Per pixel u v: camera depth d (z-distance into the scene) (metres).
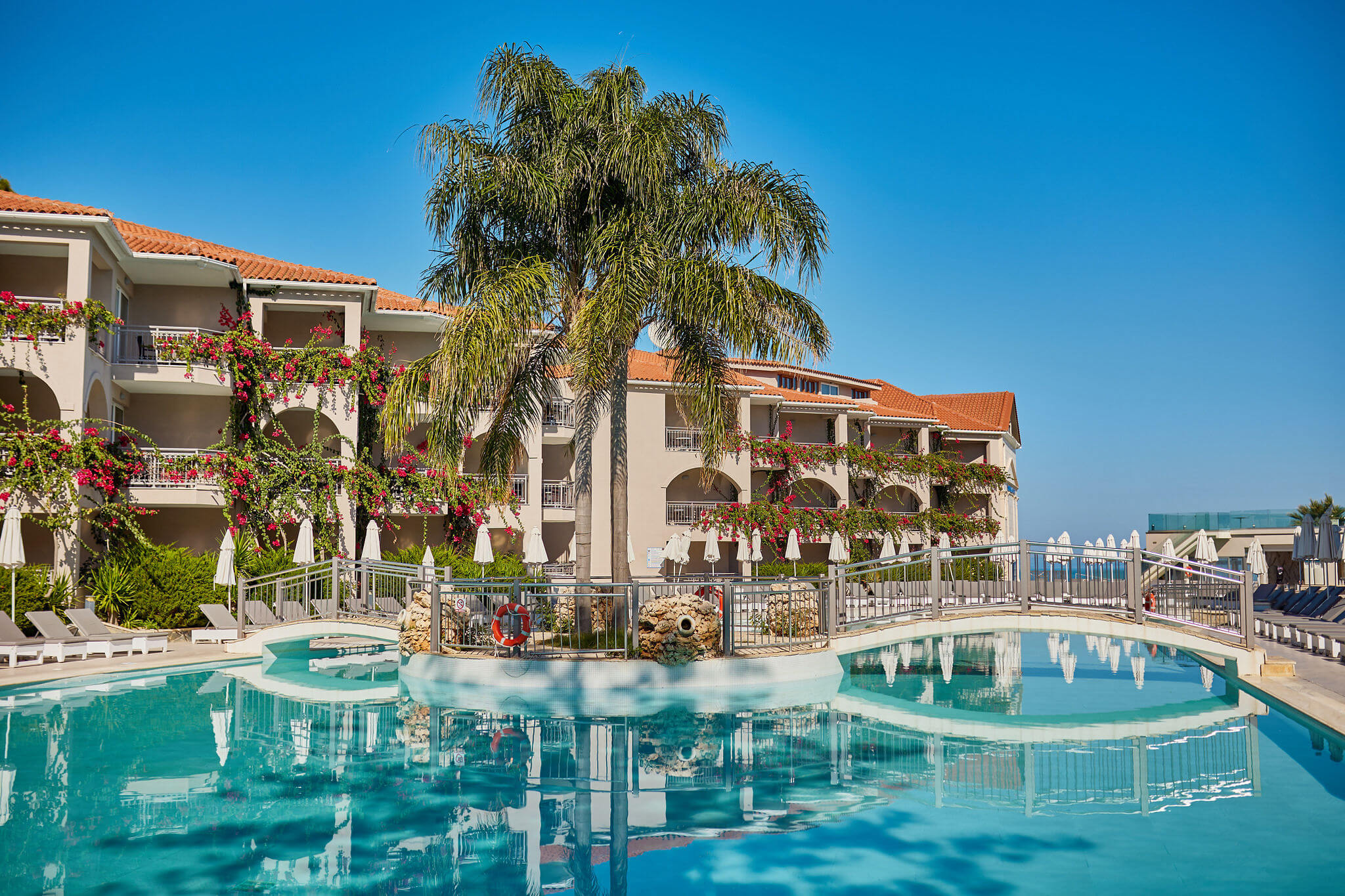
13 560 16.39
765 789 8.11
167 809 7.48
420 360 15.72
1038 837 6.70
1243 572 14.29
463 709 12.11
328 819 7.20
